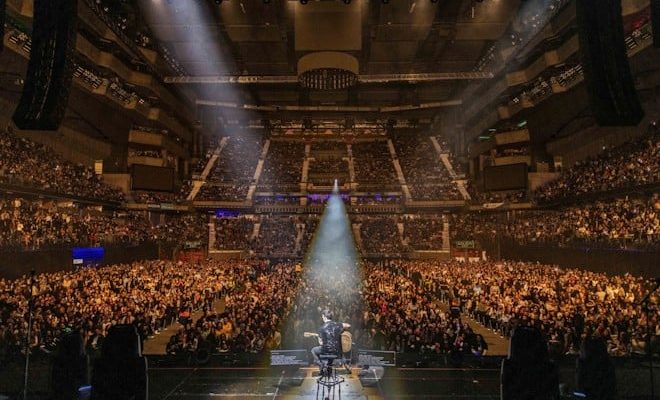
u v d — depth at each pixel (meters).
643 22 28.59
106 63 39.22
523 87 44.66
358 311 21.47
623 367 12.03
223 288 33.41
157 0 41.25
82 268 32.03
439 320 19.17
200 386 12.04
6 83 33.38
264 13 42.97
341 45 37.06
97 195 40.84
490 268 37.03
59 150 42.12
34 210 32.47
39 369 12.09
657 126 33.00
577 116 41.22
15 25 28.50
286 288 28.61
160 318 23.38
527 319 18.45
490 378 12.63
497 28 45.94
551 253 36.66
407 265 43.72
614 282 24.44
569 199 37.59
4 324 16.41
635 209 30.41
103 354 7.22
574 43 34.09
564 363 12.77
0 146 30.83
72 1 13.10
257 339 17.08
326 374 11.48
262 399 11.22
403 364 13.76
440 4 41.44
